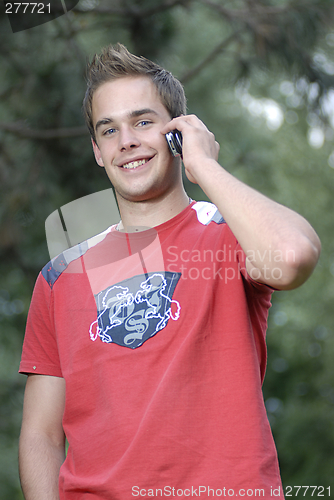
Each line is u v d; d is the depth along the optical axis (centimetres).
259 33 571
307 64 577
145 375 188
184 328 192
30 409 226
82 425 199
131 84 220
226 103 1195
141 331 194
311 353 1659
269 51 579
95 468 187
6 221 598
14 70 573
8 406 789
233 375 186
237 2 640
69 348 209
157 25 584
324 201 1499
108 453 184
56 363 226
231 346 190
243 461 175
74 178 584
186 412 180
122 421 183
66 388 204
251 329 196
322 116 591
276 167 1318
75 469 194
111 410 187
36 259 675
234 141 879
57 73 550
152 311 197
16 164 589
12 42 542
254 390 185
